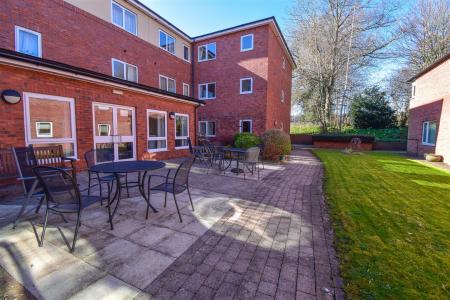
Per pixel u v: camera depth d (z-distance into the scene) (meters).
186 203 4.22
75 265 2.25
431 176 7.33
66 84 6.04
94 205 3.96
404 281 2.13
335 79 23.48
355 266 2.35
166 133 9.79
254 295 1.92
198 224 3.31
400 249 2.72
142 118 8.56
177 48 14.78
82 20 9.05
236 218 3.59
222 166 8.34
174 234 2.97
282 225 3.38
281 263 2.39
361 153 15.01
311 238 2.98
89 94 6.65
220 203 4.29
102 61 9.92
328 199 4.72
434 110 11.77
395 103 24.78
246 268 2.29
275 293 1.95
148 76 12.50
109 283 2.01
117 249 2.56
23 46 7.28
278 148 10.31
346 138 18.83
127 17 11.30
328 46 21.67
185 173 3.74
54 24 8.09
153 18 12.66
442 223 3.54
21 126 5.15
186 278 2.11
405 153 15.09
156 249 2.59
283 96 18.28
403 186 5.95
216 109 15.23
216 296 1.90
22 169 3.58
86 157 4.25
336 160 11.27
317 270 2.28
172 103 10.13
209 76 15.45
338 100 25.62
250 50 13.85
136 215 3.58
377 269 2.31
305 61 23.48
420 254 2.62
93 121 6.79
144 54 12.19
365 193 5.23
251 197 4.75
